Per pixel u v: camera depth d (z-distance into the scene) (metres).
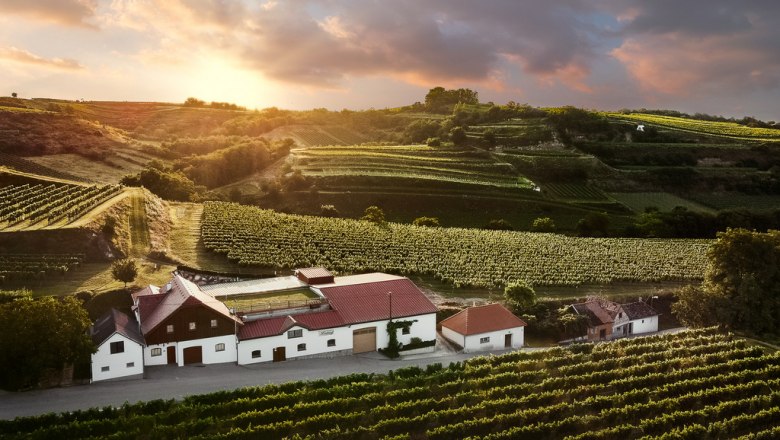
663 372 72.50
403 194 183.88
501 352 84.62
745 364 74.62
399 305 84.50
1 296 79.56
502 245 135.50
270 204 180.38
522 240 142.62
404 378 68.00
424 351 83.25
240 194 184.12
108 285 89.00
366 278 94.06
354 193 183.75
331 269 108.44
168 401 59.31
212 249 112.38
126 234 111.75
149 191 150.25
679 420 60.28
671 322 106.31
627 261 130.12
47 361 62.03
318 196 182.12
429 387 65.31
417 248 126.50
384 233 136.88
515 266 119.12
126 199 129.38
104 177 184.38
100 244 101.88
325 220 147.25
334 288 86.19
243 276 101.12
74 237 100.25
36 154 195.38
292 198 182.75
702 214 173.62
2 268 90.88
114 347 67.50
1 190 130.12
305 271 93.94
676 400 63.84
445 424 59.75
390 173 197.88
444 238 137.38
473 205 181.88
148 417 56.06
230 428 56.81
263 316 78.88
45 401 61.16
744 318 93.88
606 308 100.56
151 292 82.31
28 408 59.28
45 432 52.72
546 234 155.75
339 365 75.81
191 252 111.81
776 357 76.56
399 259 117.44
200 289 86.38
